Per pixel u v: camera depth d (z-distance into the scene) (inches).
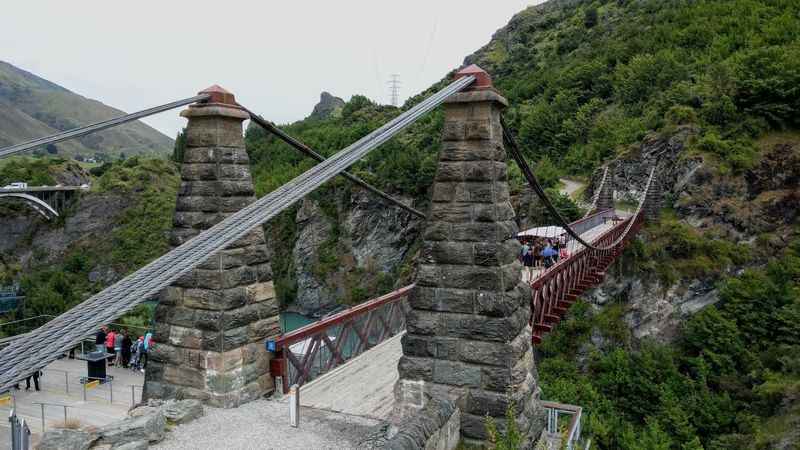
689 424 1168.8
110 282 2283.5
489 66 3969.0
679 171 1750.7
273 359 392.8
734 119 1791.3
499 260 327.3
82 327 181.9
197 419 337.7
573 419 385.4
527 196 1902.1
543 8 4510.3
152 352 380.2
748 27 2273.6
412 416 293.1
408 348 342.6
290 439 313.1
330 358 469.1
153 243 2359.7
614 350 1461.6
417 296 343.3
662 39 2655.0
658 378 1316.4
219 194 369.1
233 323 364.8
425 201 2464.3
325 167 295.3
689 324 1446.9
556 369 1439.5
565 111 2593.5
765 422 1118.4
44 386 630.5
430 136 2751.0
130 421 310.7
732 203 1626.5
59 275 1948.8
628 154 1948.8
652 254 1601.9
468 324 329.7
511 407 286.4
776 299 1380.4
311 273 2790.4
